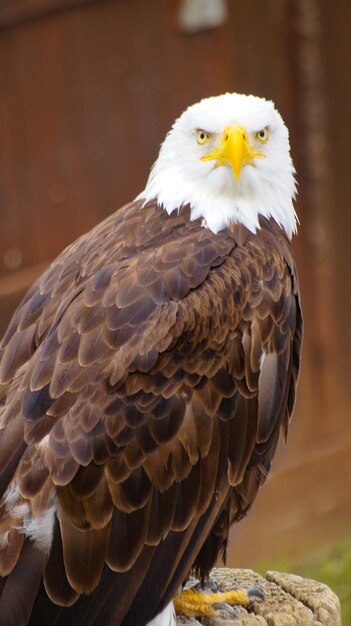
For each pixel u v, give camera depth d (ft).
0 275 60.23
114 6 60.95
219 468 32.68
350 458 69.82
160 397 31.53
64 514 30.37
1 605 29.94
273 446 34.32
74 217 61.93
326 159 67.41
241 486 33.81
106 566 30.94
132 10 61.31
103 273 32.76
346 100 67.36
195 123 35.55
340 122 67.46
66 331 31.73
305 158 67.05
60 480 30.19
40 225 61.16
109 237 34.55
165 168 36.19
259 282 33.58
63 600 30.42
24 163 60.39
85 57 60.75
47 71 60.08
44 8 59.11
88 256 34.04
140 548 31.40
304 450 68.64
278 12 64.75
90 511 30.60
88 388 30.89
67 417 30.66
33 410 30.83
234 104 35.65
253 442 33.47
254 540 66.64
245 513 34.45
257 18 64.23
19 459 30.53
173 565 32.07
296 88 66.13
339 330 69.62
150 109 62.44
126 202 62.90
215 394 32.45
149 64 62.03
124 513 31.07
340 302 69.46
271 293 33.65
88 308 31.91
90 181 61.93
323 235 68.08
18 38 59.11
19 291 60.59
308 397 68.85
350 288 69.46
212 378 32.37
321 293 68.69
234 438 32.96
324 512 68.85
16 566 30.07
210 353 32.32
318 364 69.10
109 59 61.21
